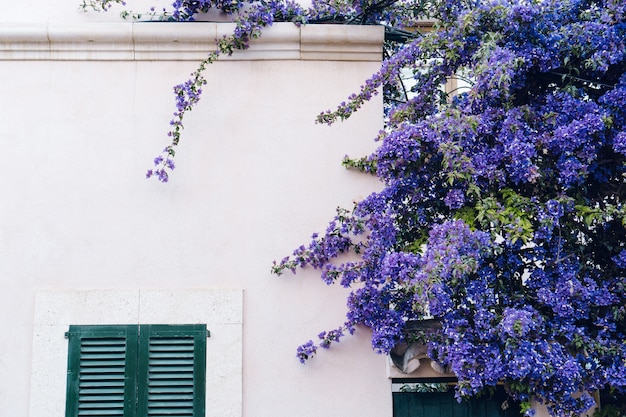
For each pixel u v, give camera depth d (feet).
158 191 13.69
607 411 12.56
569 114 12.10
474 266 11.02
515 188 12.46
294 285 13.44
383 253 12.68
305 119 14.08
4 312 13.14
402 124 12.32
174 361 13.03
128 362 12.98
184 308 13.20
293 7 14.35
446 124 11.97
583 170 11.84
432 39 12.83
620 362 11.53
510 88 12.59
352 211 13.56
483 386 12.03
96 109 13.98
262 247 13.56
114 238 13.48
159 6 14.61
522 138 11.86
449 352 11.60
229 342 13.14
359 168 13.80
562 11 12.66
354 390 13.10
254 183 13.79
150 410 12.86
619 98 11.93
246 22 13.96
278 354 13.19
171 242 13.51
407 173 12.48
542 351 11.32
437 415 13.33
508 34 12.48
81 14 14.49
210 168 13.82
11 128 13.84
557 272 11.92
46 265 13.34
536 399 11.95
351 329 12.91
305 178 13.85
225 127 13.98
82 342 13.02
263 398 13.03
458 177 11.82
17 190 13.61
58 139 13.83
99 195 13.65
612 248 12.27
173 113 13.75
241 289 13.35
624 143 11.58
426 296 10.93
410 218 13.00
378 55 14.38
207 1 14.21
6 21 14.35
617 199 12.44
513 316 11.02
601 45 12.03
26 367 12.96
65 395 12.83
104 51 14.14
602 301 11.71
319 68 14.30
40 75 14.06
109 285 13.30
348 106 13.26
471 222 11.98
